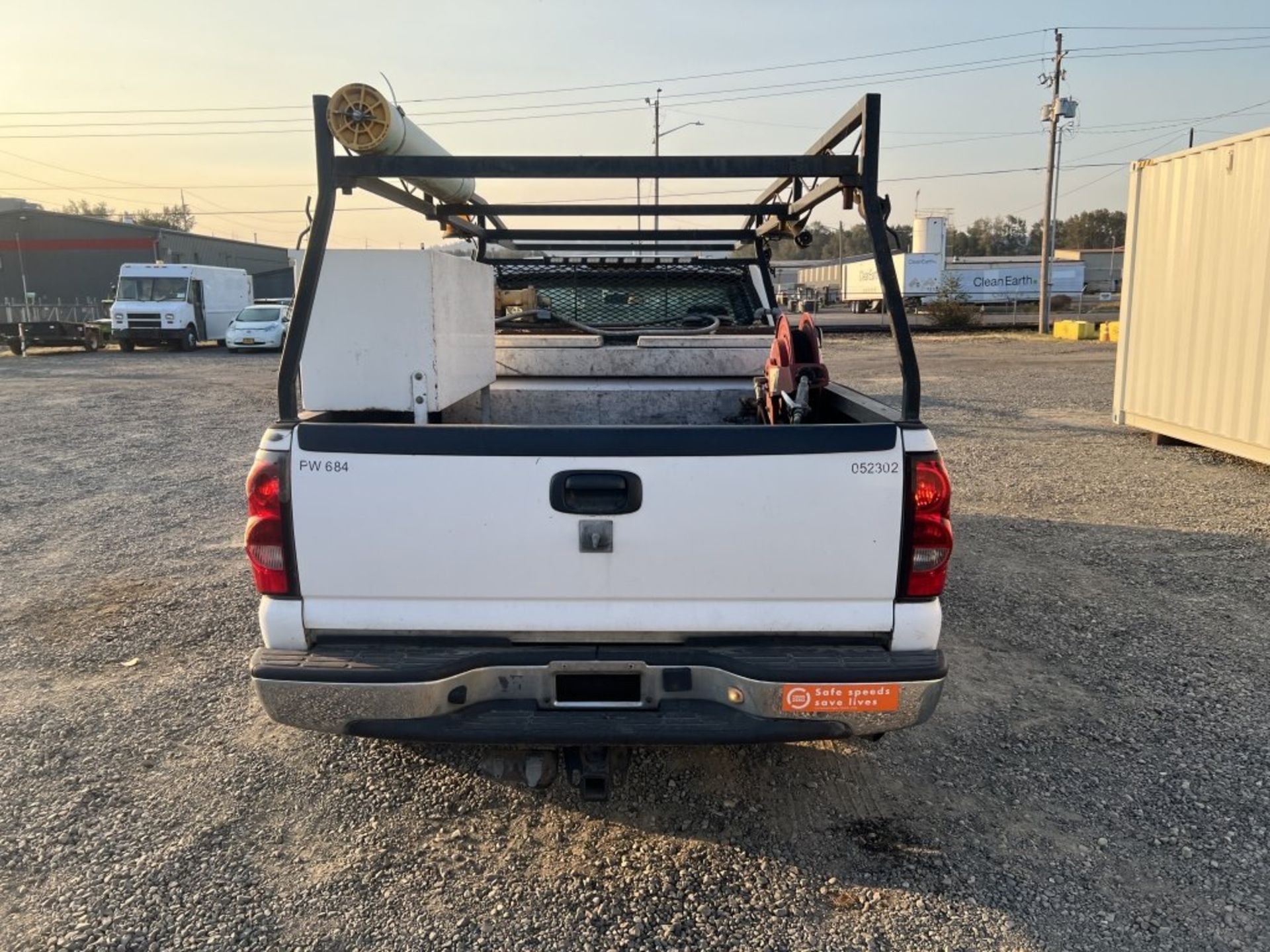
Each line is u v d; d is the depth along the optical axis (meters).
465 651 2.88
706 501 2.82
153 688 4.53
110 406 15.82
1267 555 6.52
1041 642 5.03
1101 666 4.71
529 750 3.62
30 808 3.47
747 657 2.85
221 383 20.16
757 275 6.72
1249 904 2.92
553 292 6.84
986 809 3.46
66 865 3.13
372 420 3.44
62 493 8.95
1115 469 9.47
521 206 5.30
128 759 3.84
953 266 64.56
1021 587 5.89
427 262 3.22
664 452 2.80
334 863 3.15
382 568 2.87
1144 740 3.96
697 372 5.09
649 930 2.82
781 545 2.84
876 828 3.34
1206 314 9.76
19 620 5.46
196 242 70.69
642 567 2.85
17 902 2.94
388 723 2.84
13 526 7.67
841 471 2.82
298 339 2.93
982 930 2.81
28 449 11.43
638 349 5.05
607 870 3.11
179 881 3.05
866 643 2.94
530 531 2.84
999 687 4.48
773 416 4.12
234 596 5.89
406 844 3.26
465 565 2.86
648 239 6.26
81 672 4.72
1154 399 10.77
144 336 30.47
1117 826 3.34
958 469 9.55
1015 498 8.29
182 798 3.54
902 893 2.98
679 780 3.66
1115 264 89.44
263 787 3.62
